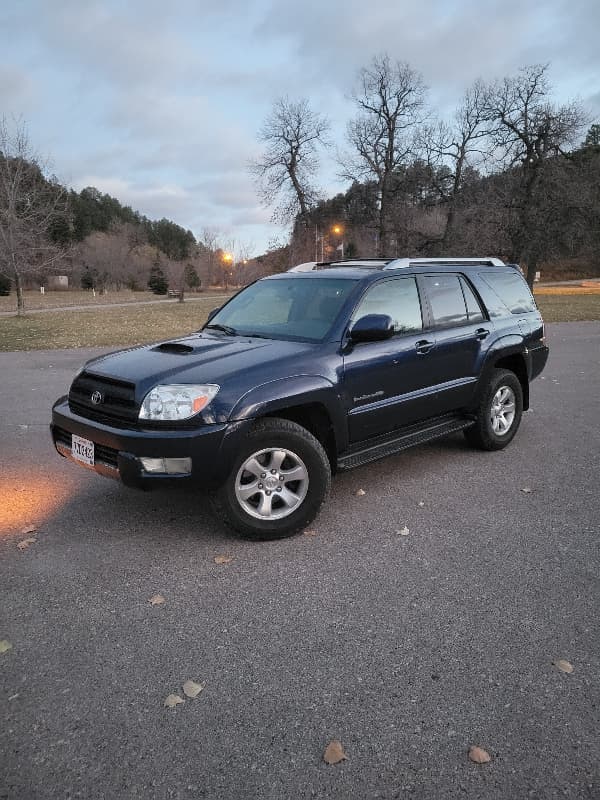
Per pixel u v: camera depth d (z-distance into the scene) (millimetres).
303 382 3738
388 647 2682
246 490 3641
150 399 3438
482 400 5312
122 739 2156
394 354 4359
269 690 2412
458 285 5215
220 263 87125
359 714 2270
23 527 3967
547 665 2541
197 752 2096
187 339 4414
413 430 4793
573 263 81438
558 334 16375
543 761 2039
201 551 3635
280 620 2904
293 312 4457
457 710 2283
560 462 5273
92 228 115688
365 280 4414
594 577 3281
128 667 2561
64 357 12734
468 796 1907
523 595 3102
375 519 4098
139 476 3404
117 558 3545
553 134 34125
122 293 80062
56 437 4070
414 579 3285
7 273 26672
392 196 41406
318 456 3760
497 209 34625
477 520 4059
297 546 3703
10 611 2990
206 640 2750
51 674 2518
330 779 1978
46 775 2000
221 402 3441
